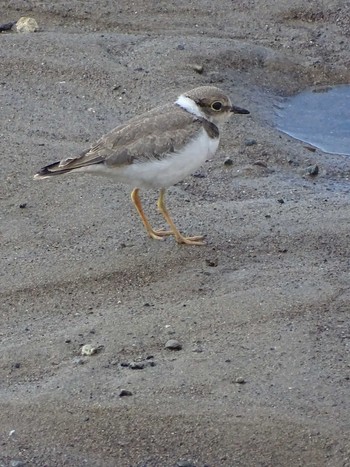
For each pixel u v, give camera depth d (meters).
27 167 14.12
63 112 15.86
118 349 10.34
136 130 11.65
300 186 14.03
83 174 13.92
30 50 17.53
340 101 16.84
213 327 10.64
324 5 19.20
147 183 11.88
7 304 11.22
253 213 13.05
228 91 16.64
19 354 10.34
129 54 17.59
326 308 10.92
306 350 10.22
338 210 13.18
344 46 18.30
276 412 9.37
